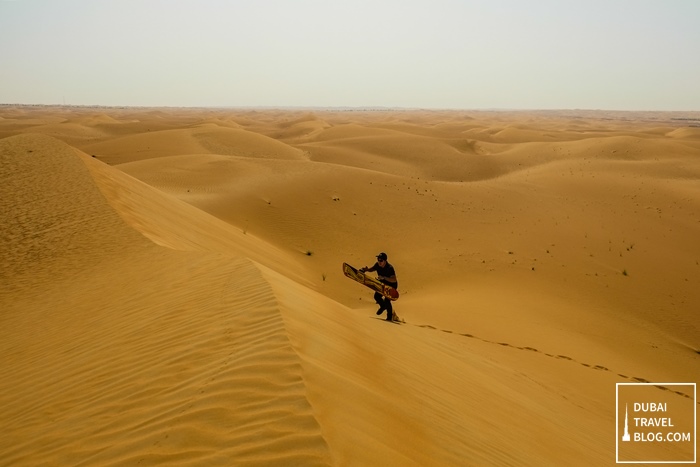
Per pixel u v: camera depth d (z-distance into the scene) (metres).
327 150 69.12
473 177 60.97
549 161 64.12
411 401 5.44
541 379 11.30
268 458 3.38
